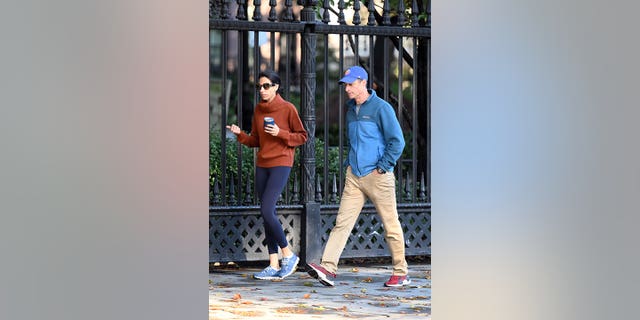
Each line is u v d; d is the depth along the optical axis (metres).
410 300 21.06
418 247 26.33
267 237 24.08
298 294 21.77
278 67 39.50
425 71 29.47
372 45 25.39
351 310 19.72
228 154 26.64
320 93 39.12
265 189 23.69
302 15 24.89
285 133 23.28
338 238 22.66
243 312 19.25
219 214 24.64
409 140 30.33
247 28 24.38
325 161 25.41
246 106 33.72
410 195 26.78
